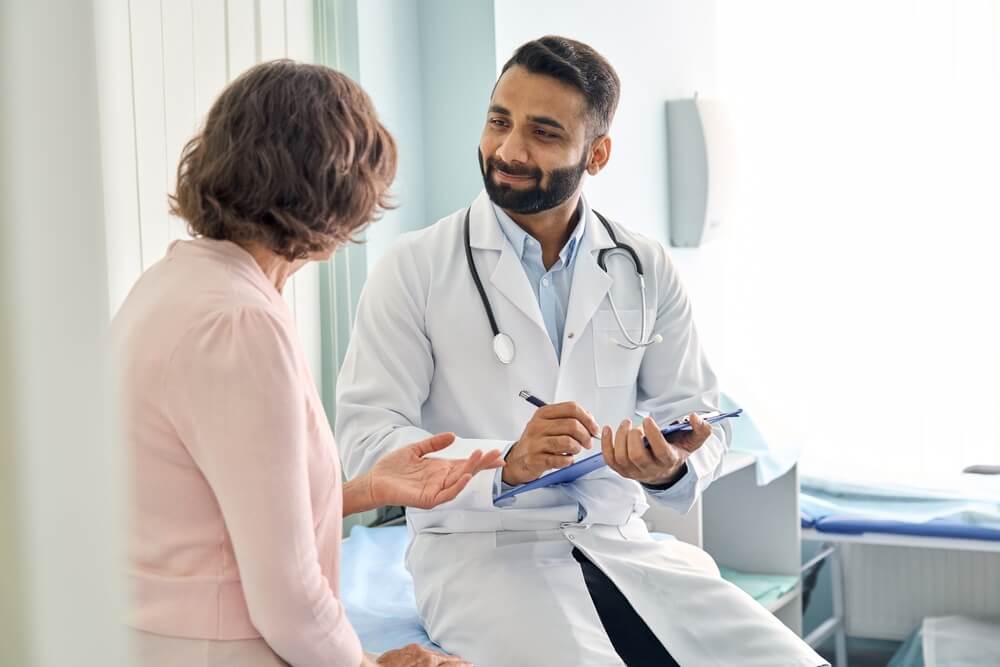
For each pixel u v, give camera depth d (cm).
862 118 355
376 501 146
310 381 116
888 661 342
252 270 113
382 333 179
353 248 270
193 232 118
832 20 357
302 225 112
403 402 176
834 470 324
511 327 179
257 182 110
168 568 107
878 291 357
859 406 360
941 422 351
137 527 107
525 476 160
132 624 106
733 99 372
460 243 184
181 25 227
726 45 374
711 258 371
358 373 179
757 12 367
